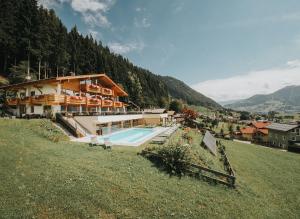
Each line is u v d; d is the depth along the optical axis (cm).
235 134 8312
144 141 2377
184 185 1354
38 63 5566
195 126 6769
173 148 1655
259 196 1509
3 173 1042
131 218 887
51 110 2805
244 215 1151
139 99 8975
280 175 2391
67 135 2266
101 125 3131
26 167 1167
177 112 11450
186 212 1038
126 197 1045
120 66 10369
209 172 1628
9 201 834
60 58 6138
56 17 8625
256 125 8875
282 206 1455
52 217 790
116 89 4825
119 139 2589
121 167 1430
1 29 4834
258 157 3575
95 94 4022
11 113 3391
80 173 1211
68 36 7881
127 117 4034
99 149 1819
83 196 966
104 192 1042
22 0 5634
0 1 5234
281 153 4669
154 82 13362
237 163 2650
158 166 1570
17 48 5128
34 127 2088
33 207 826
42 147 1628
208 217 1041
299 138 6062
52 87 3005
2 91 3650
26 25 5334
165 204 1066
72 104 3150
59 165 1284
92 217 835
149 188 1202
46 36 5647
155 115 5041
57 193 953
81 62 7488
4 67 5131
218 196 1311
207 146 2986
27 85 3192
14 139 1627
